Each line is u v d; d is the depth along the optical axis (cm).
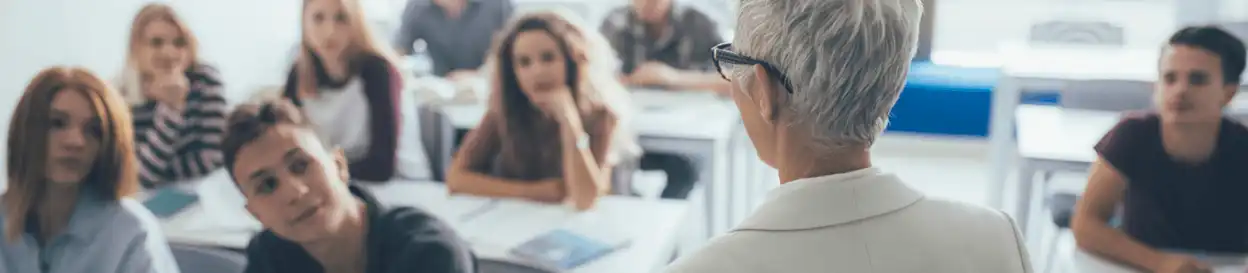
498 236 172
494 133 203
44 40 167
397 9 366
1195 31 168
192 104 196
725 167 289
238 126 157
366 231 152
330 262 154
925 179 413
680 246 192
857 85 66
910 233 70
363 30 210
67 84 168
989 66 464
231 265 160
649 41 326
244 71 223
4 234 170
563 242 168
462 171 204
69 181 169
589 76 200
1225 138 167
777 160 73
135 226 172
